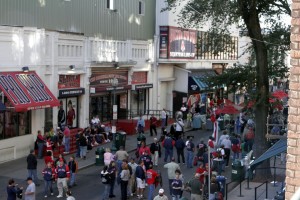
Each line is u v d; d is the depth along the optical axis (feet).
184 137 110.93
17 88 80.53
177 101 149.38
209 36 72.18
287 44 72.69
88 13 109.40
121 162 67.31
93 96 112.06
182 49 143.84
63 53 97.40
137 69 127.44
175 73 150.10
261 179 71.87
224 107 109.50
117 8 120.47
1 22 83.10
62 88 98.43
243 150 88.69
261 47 71.77
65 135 89.35
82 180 73.20
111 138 106.63
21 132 86.33
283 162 81.56
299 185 19.97
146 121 124.57
